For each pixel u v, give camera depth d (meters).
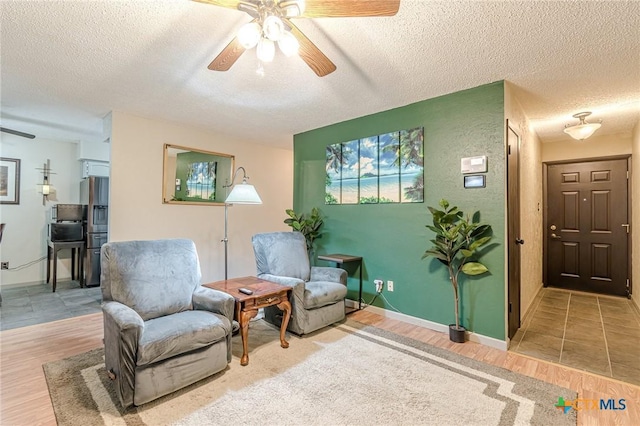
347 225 3.80
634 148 3.92
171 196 3.97
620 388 2.00
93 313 3.43
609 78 2.55
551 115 3.50
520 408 1.79
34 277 4.79
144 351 1.72
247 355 2.30
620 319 3.36
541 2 1.65
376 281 3.49
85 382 2.03
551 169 4.80
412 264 3.20
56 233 4.43
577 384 2.05
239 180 4.77
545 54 2.18
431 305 3.05
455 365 2.30
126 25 1.89
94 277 4.59
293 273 3.23
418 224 3.16
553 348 2.61
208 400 1.85
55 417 1.69
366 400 1.86
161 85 2.77
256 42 1.56
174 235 4.00
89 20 1.83
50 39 2.03
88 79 2.65
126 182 3.55
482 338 2.70
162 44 2.11
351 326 3.09
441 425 1.64
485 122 2.72
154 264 2.32
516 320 2.98
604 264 4.38
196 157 4.24
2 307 3.62
